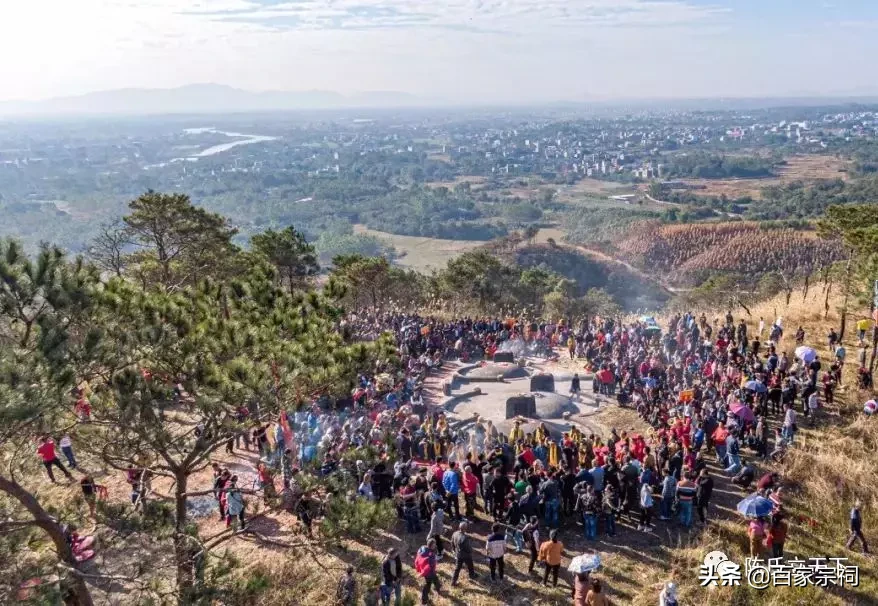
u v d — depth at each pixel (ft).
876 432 78.54
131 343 38.50
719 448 74.18
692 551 60.80
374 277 162.30
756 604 54.95
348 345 45.75
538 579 57.47
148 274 111.96
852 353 103.86
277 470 49.75
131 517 42.68
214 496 67.46
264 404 40.50
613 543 62.54
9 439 36.22
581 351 116.26
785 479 71.67
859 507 62.54
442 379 107.55
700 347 102.22
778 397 82.94
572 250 441.68
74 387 36.63
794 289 171.53
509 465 71.92
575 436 74.18
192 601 37.70
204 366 39.45
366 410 82.58
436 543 59.57
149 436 40.27
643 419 88.17
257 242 132.57
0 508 38.96
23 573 35.27
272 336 41.63
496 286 229.86
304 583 55.01
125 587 47.19
